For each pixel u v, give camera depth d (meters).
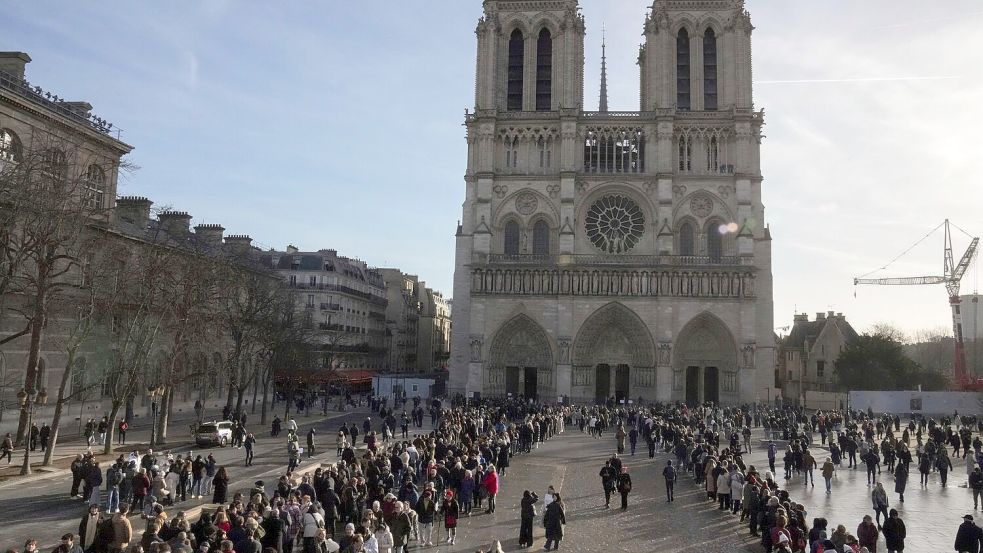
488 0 118.88
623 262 110.50
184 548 21.23
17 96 56.38
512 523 34.88
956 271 163.12
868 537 25.52
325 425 79.69
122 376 53.12
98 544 23.88
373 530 24.77
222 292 70.56
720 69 116.31
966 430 59.22
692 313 108.19
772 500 28.23
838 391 121.50
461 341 114.62
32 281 47.19
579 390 109.25
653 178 113.88
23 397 44.38
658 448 64.12
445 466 37.44
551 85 118.75
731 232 111.94
